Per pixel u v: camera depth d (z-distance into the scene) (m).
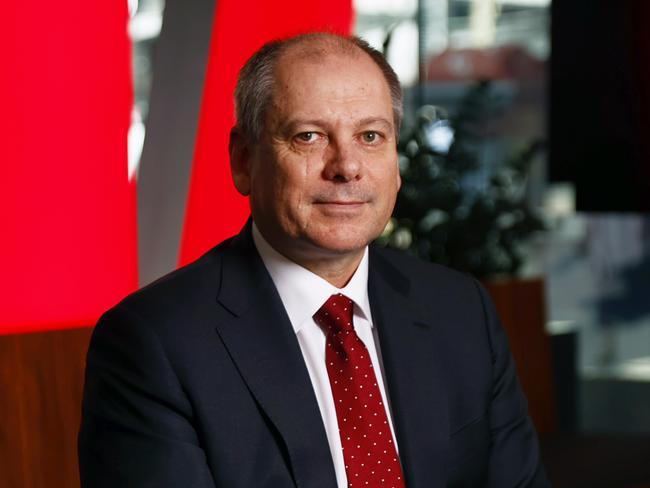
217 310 1.51
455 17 5.51
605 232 5.91
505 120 5.48
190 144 2.59
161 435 1.42
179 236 2.59
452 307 1.74
